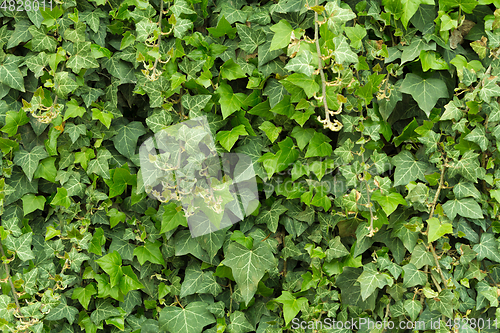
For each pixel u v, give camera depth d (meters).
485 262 1.14
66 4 1.12
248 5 1.14
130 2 1.12
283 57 1.13
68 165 1.14
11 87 1.12
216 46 1.13
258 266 1.14
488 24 1.10
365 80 1.13
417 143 1.14
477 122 1.11
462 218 1.13
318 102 1.10
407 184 1.13
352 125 1.12
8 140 1.12
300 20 1.12
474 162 1.11
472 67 1.11
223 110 1.12
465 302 1.14
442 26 1.10
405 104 1.14
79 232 1.14
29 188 1.14
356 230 1.13
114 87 1.14
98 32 1.13
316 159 1.14
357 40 1.11
